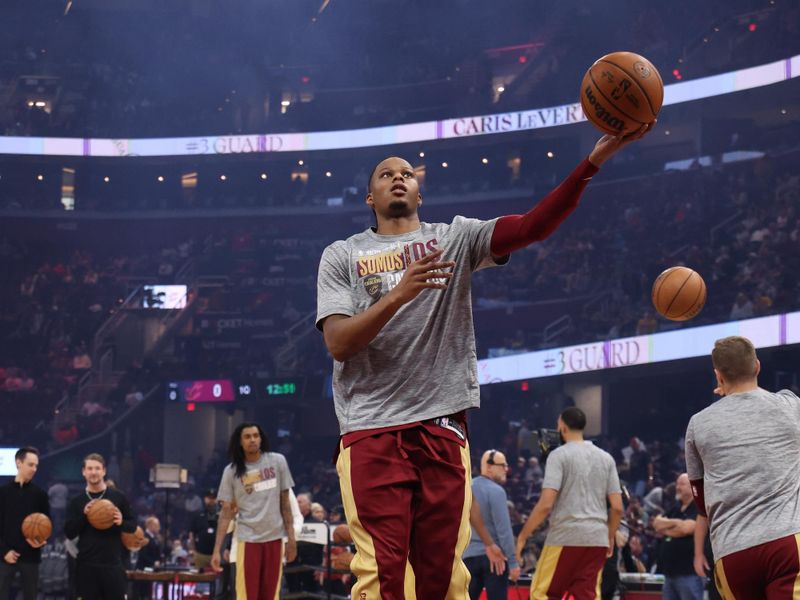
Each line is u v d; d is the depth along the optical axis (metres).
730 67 30.47
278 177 40.22
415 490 3.41
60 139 39.12
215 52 43.66
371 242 3.60
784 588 4.50
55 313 37.00
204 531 13.19
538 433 9.07
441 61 41.50
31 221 38.94
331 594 12.39
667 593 8.70
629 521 12.46
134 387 33.84
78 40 44.16
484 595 9.87
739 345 4.89
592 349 26.20
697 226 29.80
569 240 33.12
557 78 36.31
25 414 34.03
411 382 3.40
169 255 39.03
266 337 35.50
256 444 9.23
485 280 33.00
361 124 39.78
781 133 30.61
